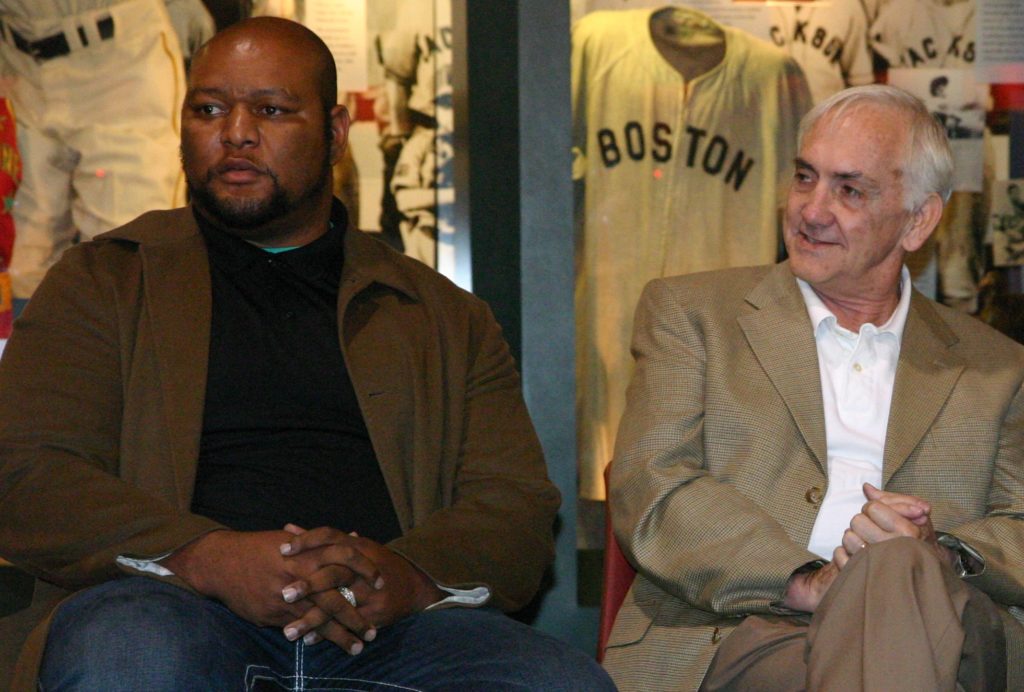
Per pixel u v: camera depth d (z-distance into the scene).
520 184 3.24
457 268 3.42
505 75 3.25
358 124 3.38
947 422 2.44
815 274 2.45
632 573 2.48
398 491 2.31
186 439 2.19
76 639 1.83
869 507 2.13
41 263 3.27
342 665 2.10
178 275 2.31
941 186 2.48
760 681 2.09
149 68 3.32
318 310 2.39
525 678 1.96
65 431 2.14
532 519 2.34
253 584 1.97
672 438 2.41
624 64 3.46
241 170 2.34
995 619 2.09
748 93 3.52
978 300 3.58
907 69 3.55
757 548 2.23
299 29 2.48
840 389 2.49
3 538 2.08
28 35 3.25
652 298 2.60
